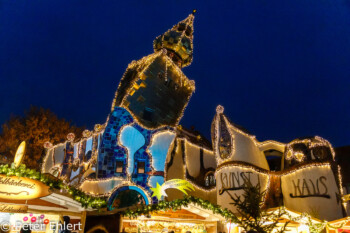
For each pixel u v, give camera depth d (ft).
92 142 68.59
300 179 58.08
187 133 84.07
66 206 36.11
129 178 56.24
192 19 80.23
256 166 60.39
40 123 109.09
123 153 57.88
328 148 59.77
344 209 54.75
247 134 64.54
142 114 62.03
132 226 42.22
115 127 58.95
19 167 29.60
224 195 59.21
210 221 45.01
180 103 68.69
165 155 61.11
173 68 68.49
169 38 74.33
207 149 76.79
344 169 74.33
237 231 40.55
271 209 38.78
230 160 61.67
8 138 100.99
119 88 68.80
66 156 78.28
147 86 63.82
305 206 55.93
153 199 56.03
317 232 42.32
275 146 66.54
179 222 43.24
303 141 61.93
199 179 71.46
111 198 53.98
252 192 30.25
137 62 71.05
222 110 67.21
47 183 31.35
